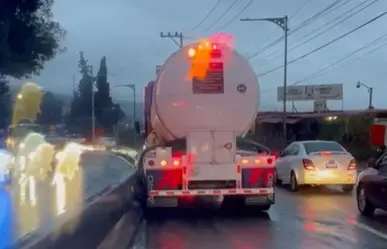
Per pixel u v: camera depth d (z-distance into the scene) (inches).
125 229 509.0
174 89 597.9
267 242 448.1
